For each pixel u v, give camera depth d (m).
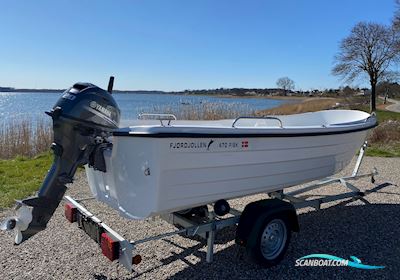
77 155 2.69
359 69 33.25
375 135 11.38
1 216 4.21
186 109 11.69
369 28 32.12
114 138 2.73
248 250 2.95
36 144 9.45
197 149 2.68
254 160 3.14
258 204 3.11
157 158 2.50
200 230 2.98
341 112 5.88
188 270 3.07
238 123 5.22
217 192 2.96
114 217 4.29
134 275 2.97
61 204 4.75
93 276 2.95
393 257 3.34
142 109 11.45
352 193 4.64
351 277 2.97
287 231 3.23
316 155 3.82
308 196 5.23
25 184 5.61
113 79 3.13
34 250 3.41
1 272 2.99
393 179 6.49
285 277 2.97
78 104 2.65
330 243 3.64
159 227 4.00
